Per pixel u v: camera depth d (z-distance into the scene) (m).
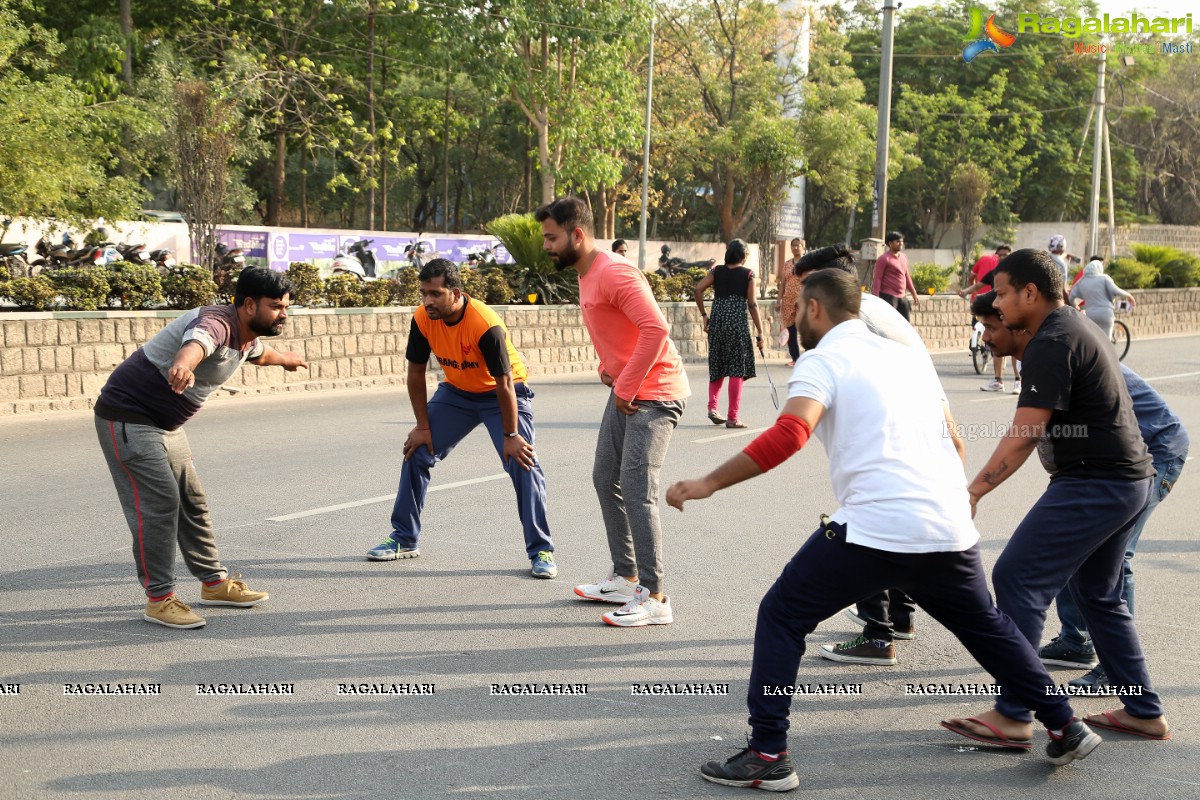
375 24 32.47
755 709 3.59
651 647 4.96
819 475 9.13
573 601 5.63
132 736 3.94
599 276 5.31
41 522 7.11
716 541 6.94
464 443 10.34
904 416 3.56
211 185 17.28
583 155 30.12
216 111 18.08
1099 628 4.11
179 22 31.23
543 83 29.33
